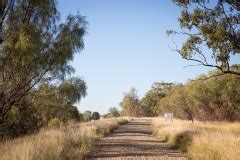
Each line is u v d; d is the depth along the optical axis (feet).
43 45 67.05
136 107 405.18
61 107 72.90
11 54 63.36
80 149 56.24
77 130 83.66
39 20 69.15
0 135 69.46
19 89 66.90
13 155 41.29
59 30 70.03
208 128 94.53
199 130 78.38
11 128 73.10
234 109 143.13
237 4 52.19
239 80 129.49
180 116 188.14
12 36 63.52
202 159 46.98
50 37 69.26
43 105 71.00
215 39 50.55
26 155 40.65
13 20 67.21
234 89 135.64
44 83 69.05
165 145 72.43
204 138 53.21
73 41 68.54
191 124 110.42
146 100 410.31
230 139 49.96
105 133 106.52
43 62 66.03
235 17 52.31
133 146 69.67
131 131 121.80
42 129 79.46
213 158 44.70
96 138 86.12
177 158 51.72
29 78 67.77
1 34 65.31
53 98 69.92
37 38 64.69
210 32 51.01
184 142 63.46
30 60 64.49
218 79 142.51
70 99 69.72
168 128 91.66
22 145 50.19
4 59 64.39
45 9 68.23
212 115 149.18
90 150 59.93
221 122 129.08
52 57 67.31
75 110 75.72
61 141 59.31
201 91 149.79
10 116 66.80
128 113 407.23
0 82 65.51
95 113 275.59
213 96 146.72
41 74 68.64
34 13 69.10
